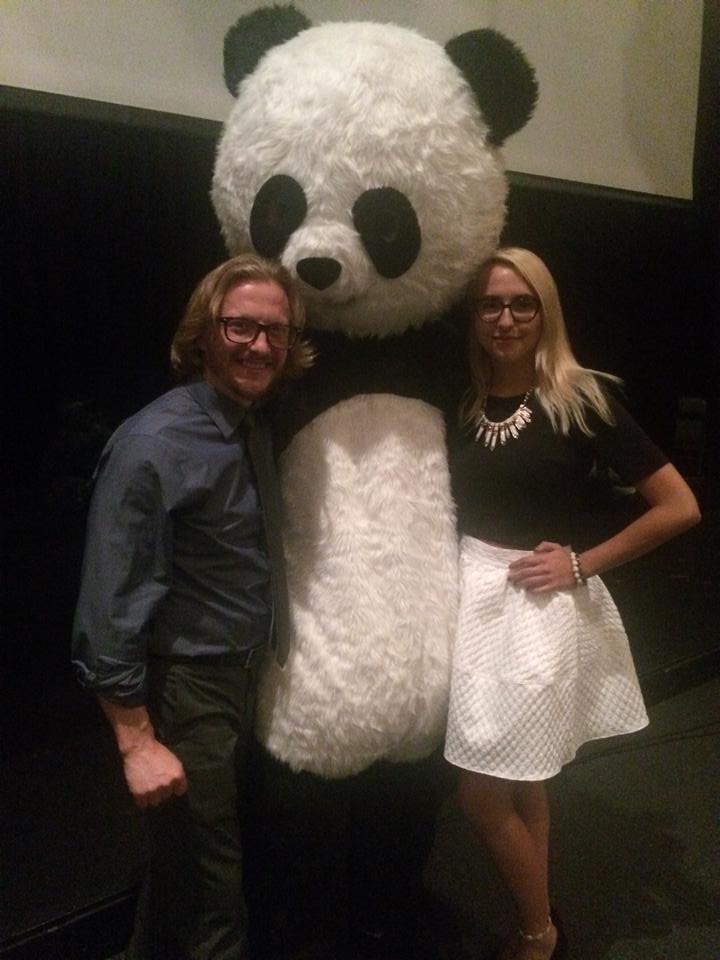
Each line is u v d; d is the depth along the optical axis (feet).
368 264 4.26
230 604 4.11
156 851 4.29
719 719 8.61
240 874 4.37
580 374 4.55
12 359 5.93
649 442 4.59
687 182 9.16
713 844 6.59
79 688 6.95
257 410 4.44
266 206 4.30
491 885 6.06
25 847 5.82
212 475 3.96
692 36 8.75
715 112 9.38
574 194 8.00
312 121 4.12
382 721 4.30
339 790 4.91
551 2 7.38
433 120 4.22
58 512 6.39
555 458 4.51
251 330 3.95
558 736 4.36
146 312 6.38
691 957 5.42
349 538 4.30
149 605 3.85
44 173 5.74
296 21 4.74
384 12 6.31
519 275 4.44
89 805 6.26
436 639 4.43
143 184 6.14
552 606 4.45
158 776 3.86
